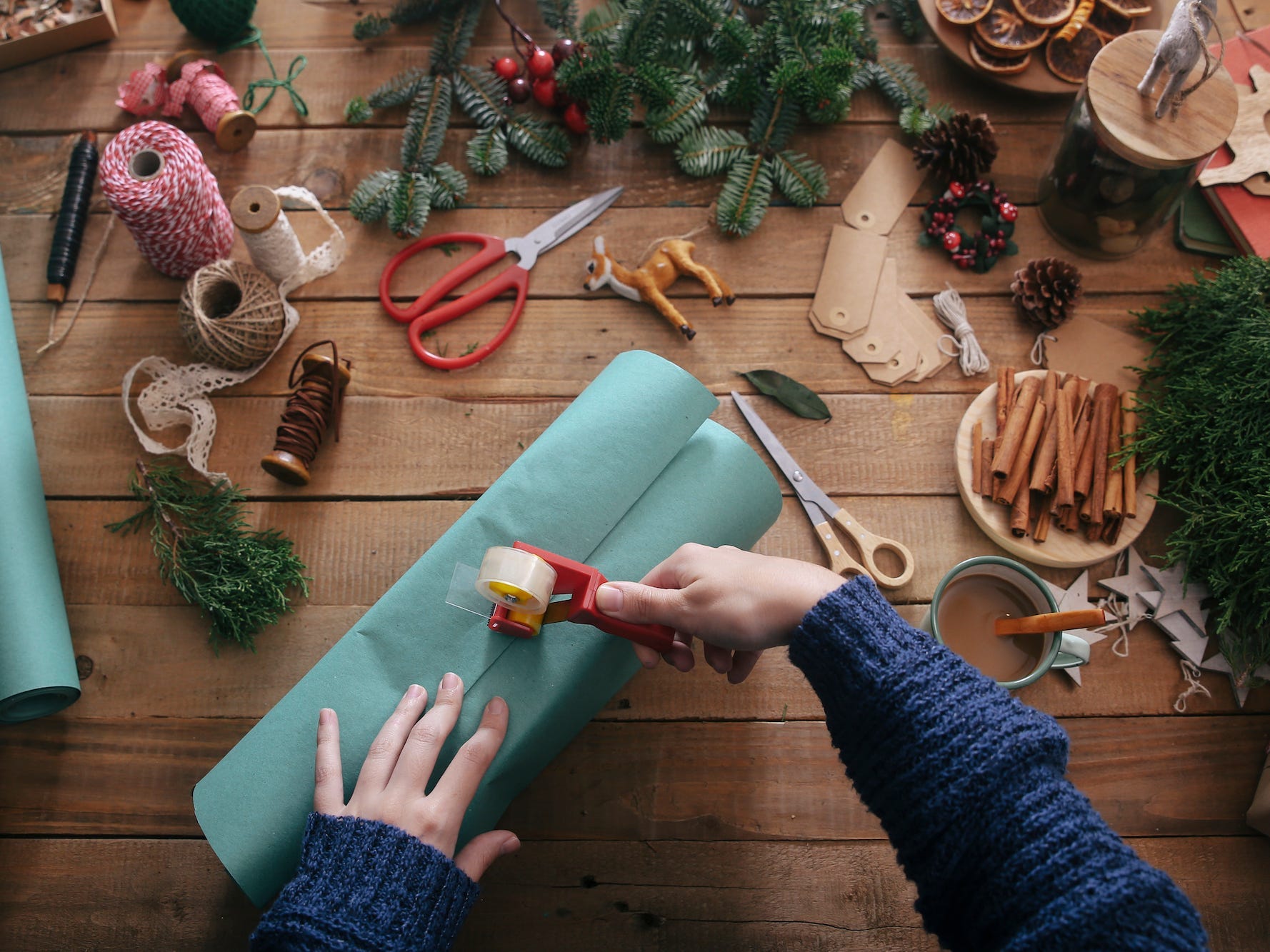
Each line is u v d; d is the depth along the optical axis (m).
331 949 0.65
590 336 1.17
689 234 1.21
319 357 1.06
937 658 0.63
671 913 0.95
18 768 1.00
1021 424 1.08
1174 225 1.22
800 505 1.09
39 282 1.18
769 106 1.22
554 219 1.19
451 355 1.16
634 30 1.18
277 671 1.03
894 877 0.97
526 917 0.95
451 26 1.24
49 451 1.12
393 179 1.20
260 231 1.07
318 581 1.07
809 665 0.67
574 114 1.22
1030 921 0.54
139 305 1.18
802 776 1.00
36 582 0.98
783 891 0.96
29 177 1.24
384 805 0.74
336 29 1.31
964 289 1.19
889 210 1.22
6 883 0.96
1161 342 1.13
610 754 1.00
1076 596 1.06
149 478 1.07
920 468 1.12
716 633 0.73
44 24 1.27
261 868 0.79
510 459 1.11
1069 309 1.13
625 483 0.91
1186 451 1.06
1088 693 1.03
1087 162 1.11
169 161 1.05
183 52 1.28
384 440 1.12
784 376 1.14
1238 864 0.98
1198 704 1.03
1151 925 0.51
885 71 1.25
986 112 1.28
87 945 0.94
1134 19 1.21
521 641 0.86
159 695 1.02
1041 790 0.57
